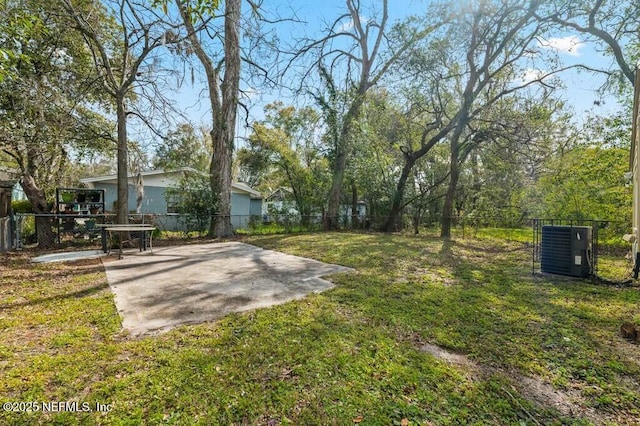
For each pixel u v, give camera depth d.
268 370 2.12
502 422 1.66
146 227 6.94
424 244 8.48
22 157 8.98
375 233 12.17
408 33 10.17
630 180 6.96
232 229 11.33
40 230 8.66
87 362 2.20
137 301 3.63
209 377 2.03
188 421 1.64
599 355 2.38
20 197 15.01
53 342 2.52
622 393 1.92
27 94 6.93
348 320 3.03
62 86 7.70
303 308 3.36
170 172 11.98
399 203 12.93
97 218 9.90
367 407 1.76
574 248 4.72
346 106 12.86
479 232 11.33
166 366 2.16
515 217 12.02
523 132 9.77
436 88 10.27
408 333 2.76
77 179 13.36
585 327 2.90
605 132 8.95
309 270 5.35
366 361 2.25
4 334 2.67
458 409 1.76
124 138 8.57
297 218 13.22
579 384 2.02
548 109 9.82
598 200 8.30
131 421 1.63
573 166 9.23
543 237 5.04
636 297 3.79
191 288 4.22
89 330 2.77
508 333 2.77
